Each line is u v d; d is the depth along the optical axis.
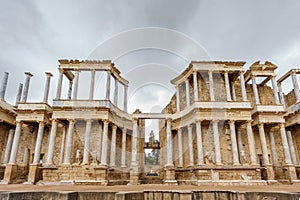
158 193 10.12
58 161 27.48
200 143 22.53
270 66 29.05
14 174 24.95
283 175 24.70
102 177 21.06
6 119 28.03
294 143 28.28
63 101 25.22
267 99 30.81
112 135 25.88
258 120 26.23
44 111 26.81
